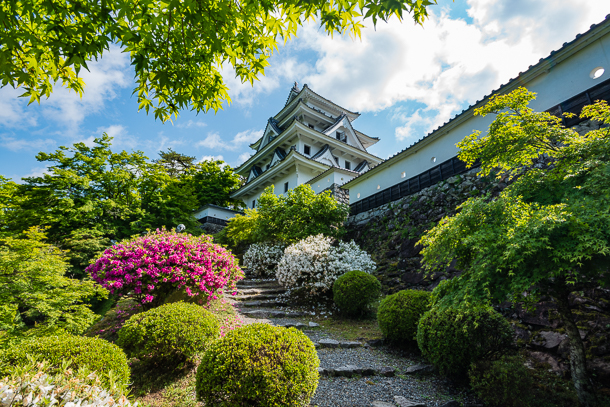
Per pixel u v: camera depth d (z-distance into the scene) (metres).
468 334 3.64
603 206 2.25
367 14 2.07
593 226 2.18
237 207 24.95
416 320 4.69
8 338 4.41
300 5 2.26
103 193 13.45
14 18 1.91
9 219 10.78
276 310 6.96
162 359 3.67
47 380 1.55
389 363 4.39
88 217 12.08
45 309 4.86
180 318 3.74
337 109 23.91
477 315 3.70
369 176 11.15
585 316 3.97
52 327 4.86
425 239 3.46
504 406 3.06
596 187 2.38
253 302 7.28
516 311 4.69
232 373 2.66
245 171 24.02
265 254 10.48
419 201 8.62
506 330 3.72
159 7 2.13
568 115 3.56
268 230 11.09
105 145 13.85
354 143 21.83
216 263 6.04
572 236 2.29
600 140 2.74
